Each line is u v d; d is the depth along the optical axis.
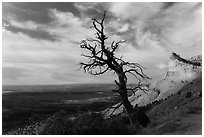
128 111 23.59
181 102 38.00
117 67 24.38
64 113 33.12
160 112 37.06
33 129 45.75
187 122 21.16
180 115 24.83
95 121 22.42
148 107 47.28
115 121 21.81
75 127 22.06
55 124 24.97
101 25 25.02
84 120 23.23
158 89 69.69
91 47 25.20
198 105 29.05
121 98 24.06
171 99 42.94
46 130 25.88
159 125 21.89
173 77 69.12
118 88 24.42
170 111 32.62
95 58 25.03
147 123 22.98
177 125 20.25
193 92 41.62
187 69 66.69
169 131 19.34
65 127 22.61
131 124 22.50
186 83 60.88
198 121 21.09
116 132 20.00
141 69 24.83
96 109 63.44
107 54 24.41
